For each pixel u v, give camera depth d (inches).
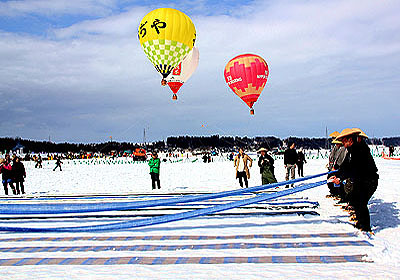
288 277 142.0
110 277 147.0
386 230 218.4
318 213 265.6
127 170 1294.3
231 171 1039.0
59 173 1172.5
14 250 188.5
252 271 150.0
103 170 1326.3
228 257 170.6
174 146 5634.8
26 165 1987.0
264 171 434.9
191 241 201.0
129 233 222.1
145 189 555.8
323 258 165.9
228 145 5359.3
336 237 201.6
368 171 209.9
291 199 331.0
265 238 203.2
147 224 204.8
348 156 294.5
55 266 162.2
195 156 3523.6
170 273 150.2
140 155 2509.8
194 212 206.7
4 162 512.1
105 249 188.7
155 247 190.7
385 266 154.0
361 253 172.2
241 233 215.9
